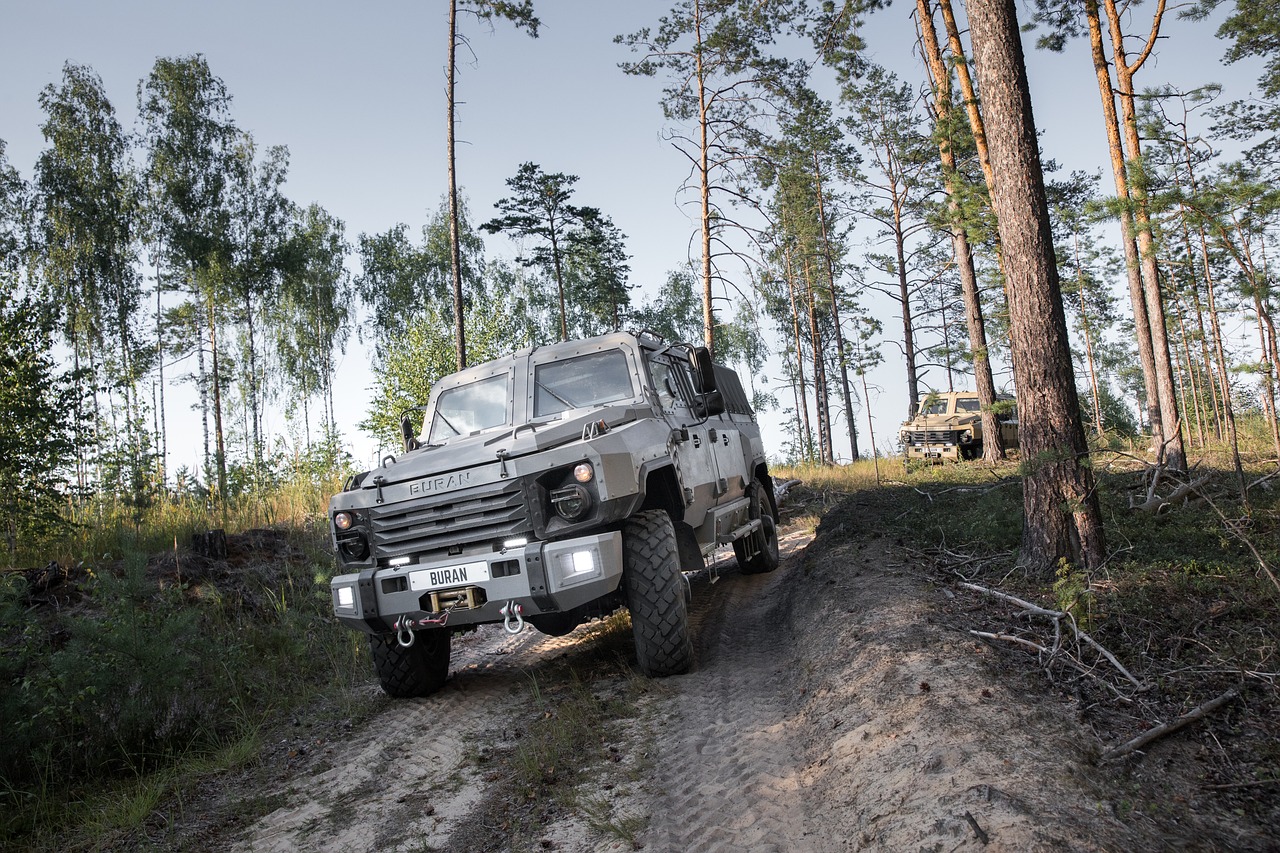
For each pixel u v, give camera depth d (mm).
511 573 4816
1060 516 5719
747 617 6926
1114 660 3881
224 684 5969
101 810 4293
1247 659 3809
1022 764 2951
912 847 2613
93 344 30016
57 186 28922
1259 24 13352
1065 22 14852
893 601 5309
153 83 32094
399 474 5266
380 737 5117
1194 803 2775
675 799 3643
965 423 19781
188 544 8883
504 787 4082
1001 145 6086
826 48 13469
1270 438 15117
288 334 39906
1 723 4629
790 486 16062
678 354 7355
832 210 29000
